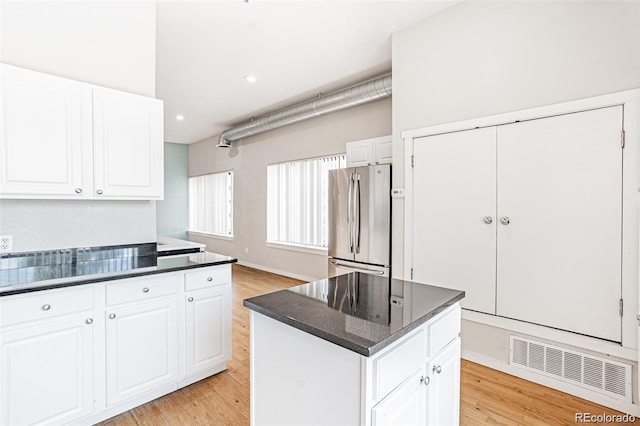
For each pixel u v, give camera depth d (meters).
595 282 2.05
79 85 1.96
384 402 1.03
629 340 1.93
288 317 1.20
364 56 3.54
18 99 1.75
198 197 8.12
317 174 5.09
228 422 1.85
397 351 1.09
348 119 4.62
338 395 1.05
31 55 1.92
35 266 1.99
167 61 3.64
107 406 1.80
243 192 6.57
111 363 1.81
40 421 1.58
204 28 2.96
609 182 1.99
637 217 1.90
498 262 2.46
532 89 2.28
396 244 3.09
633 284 1.92
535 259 2.28
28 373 1.54
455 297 1.49
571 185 2.13
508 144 2.39
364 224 3.61
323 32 3.05
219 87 4.41
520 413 1.95
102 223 2.25
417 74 2.90
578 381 2.12
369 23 2.90
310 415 1.16
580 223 2.10
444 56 2.72
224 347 2.36
